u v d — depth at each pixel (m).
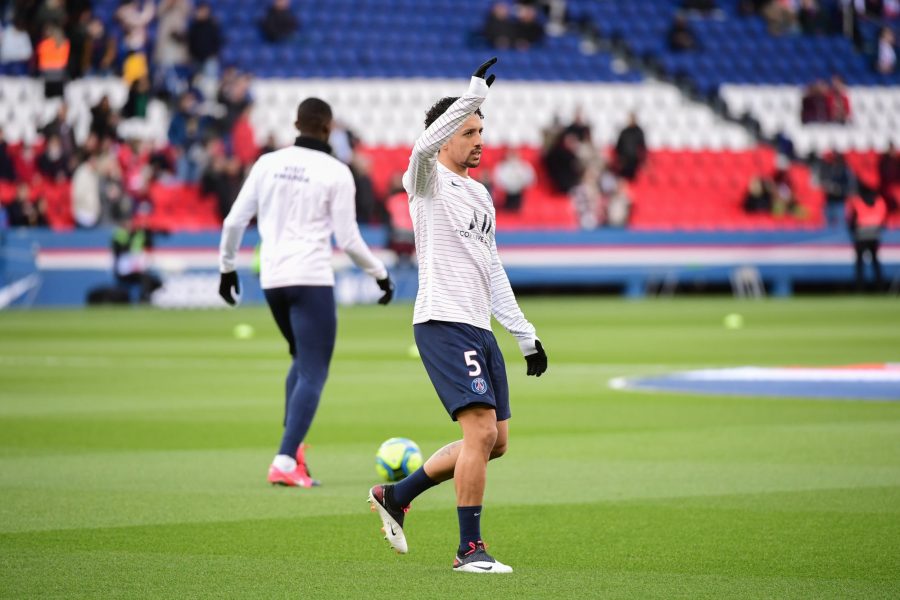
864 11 146.88
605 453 34.28
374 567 21.25
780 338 74.44
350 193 30.70
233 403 45.97
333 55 131.12
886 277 123.62
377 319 94.06
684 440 36.66
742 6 147.38
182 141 114.00
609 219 121.00
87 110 118.88
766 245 121.75
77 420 41.34
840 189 127.38
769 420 40.97
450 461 21.30
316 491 28.86
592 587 19.67
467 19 139.25
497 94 132.12
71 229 107.44
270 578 20.39
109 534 23.98
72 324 87.38
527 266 116.44
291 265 30.38
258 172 30.80
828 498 27.52
